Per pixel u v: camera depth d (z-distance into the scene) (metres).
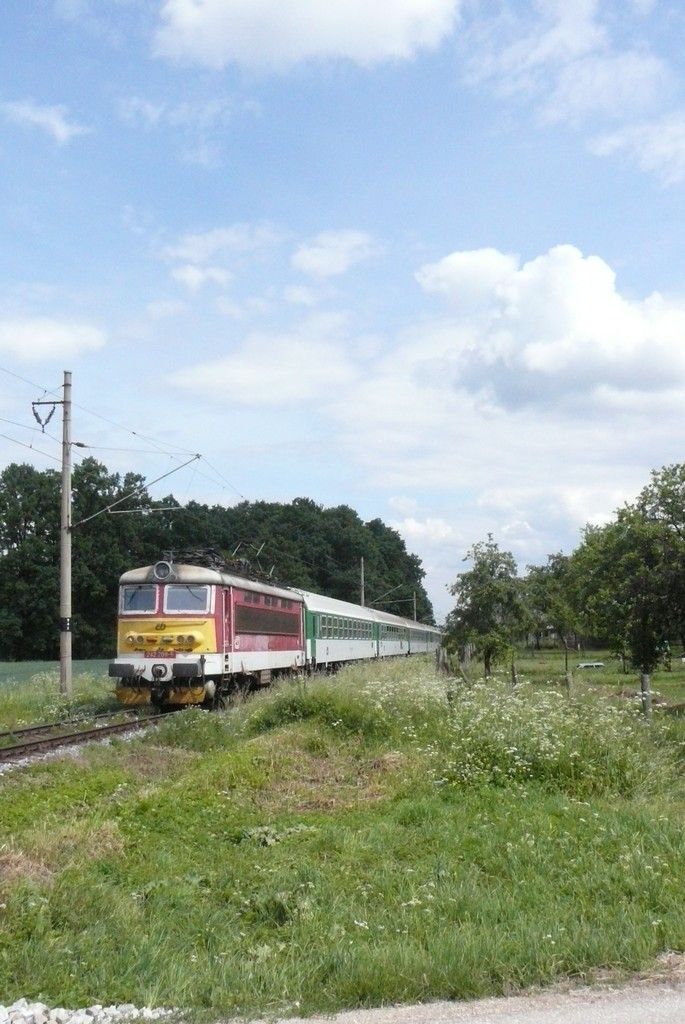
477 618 29.72
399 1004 5.96
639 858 8.75
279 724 16.88
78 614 64.94
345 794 12.05
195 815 11.02
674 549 22.77
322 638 35.41
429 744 14.18
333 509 102.38
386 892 8.34
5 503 63.84
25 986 6.11
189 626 22.45
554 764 12.34
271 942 7.21
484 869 9.07
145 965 6.50
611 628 24.09
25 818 10.55
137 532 69.31
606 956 6.53
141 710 22.41
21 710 22.97
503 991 6.10
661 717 16.44
